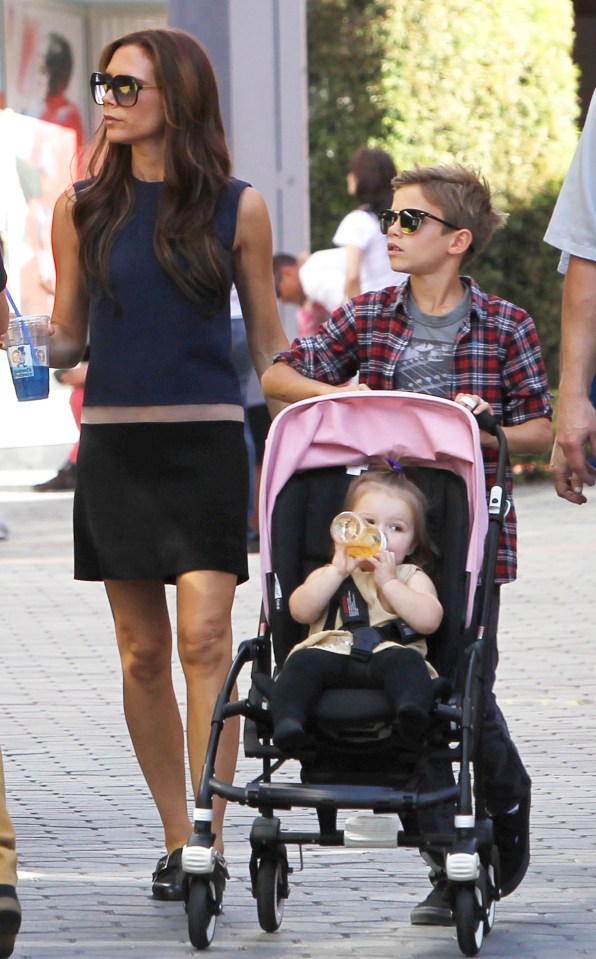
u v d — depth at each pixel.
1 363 35.47
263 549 9.90
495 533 9.63
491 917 9.84
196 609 10.44
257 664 9.98
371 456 9.99
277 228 30.16
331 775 9.41
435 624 9.38
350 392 9.96
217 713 9.55
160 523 10.48
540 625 20.80
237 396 10.70
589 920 10.23
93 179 10.77
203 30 29.22
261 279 10.89
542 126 38.16
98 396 10.60
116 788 13.64
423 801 8.96
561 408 10.00
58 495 34.44
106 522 10.57
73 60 35.69
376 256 27.03
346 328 10.48
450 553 9.68
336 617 9.58
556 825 12.41
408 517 9.66
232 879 11.17
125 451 10.52
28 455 36.56
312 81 37.84
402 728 8.88
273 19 29.58
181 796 10.98
